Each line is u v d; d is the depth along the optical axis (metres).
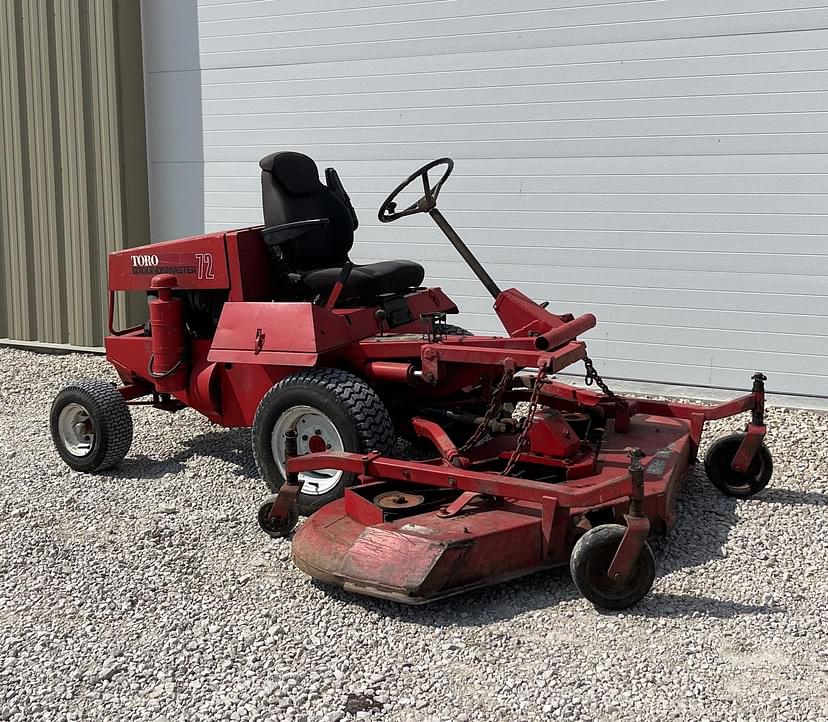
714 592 3.90
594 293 7.41
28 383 8.12
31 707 3.23
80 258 9.12
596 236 7.33
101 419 5.44
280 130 8.39
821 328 6.80
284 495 4.37
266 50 8.33
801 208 6.72
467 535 3.74
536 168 7.44
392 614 3.80
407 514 4.09
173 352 5.46
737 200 6.88
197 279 5.45
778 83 6.64
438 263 7.89
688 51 6.85
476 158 7.63
